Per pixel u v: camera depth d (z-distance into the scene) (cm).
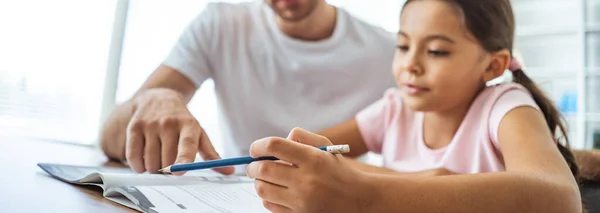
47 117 201
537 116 67
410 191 40
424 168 85
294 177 39
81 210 42
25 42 196
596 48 324
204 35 122
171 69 113
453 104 76
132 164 69
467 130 78
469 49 73
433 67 73
